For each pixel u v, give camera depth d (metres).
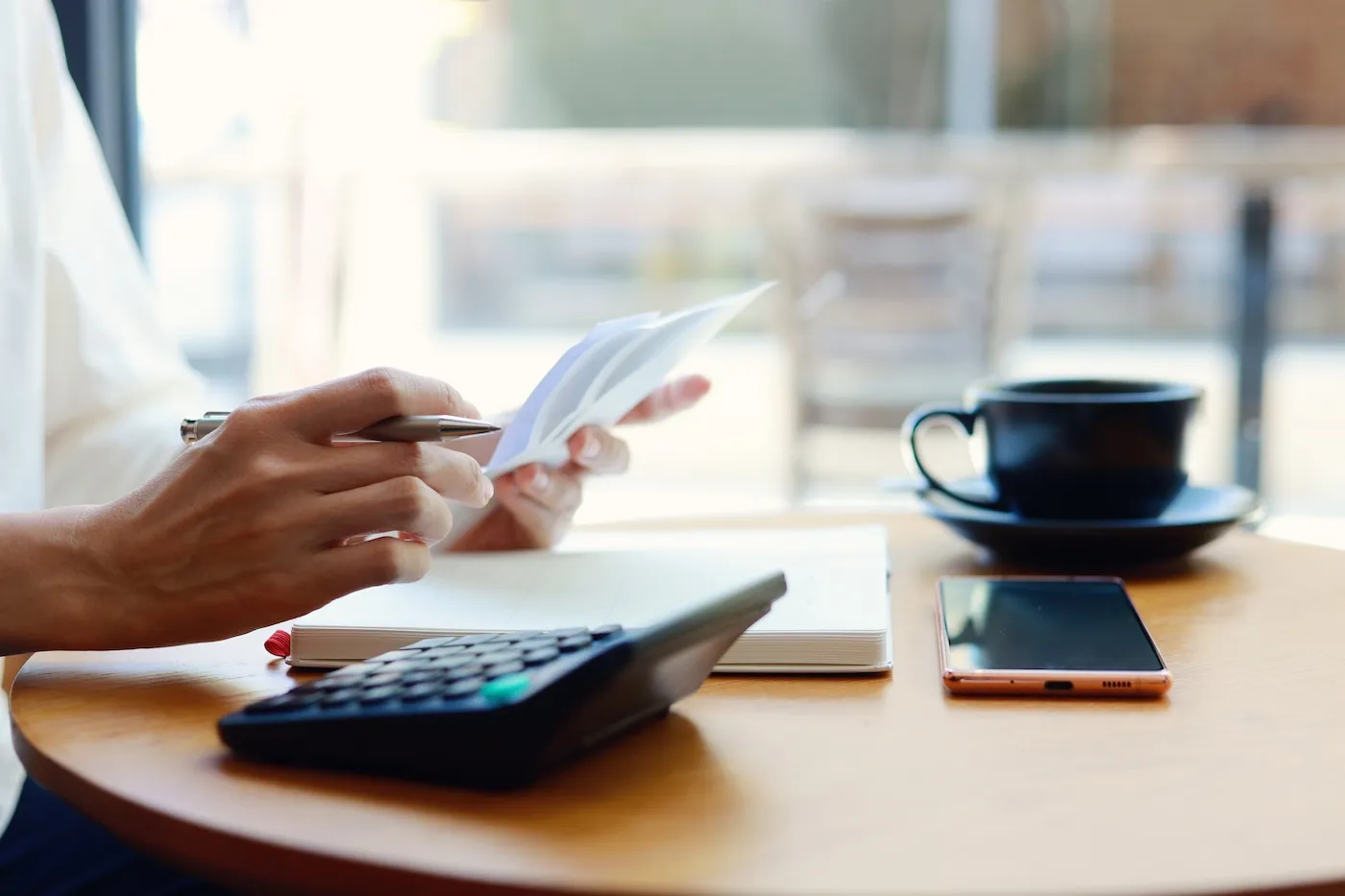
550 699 0.39
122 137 1.46
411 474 0.50
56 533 0.52
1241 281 2.76
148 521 0.51
